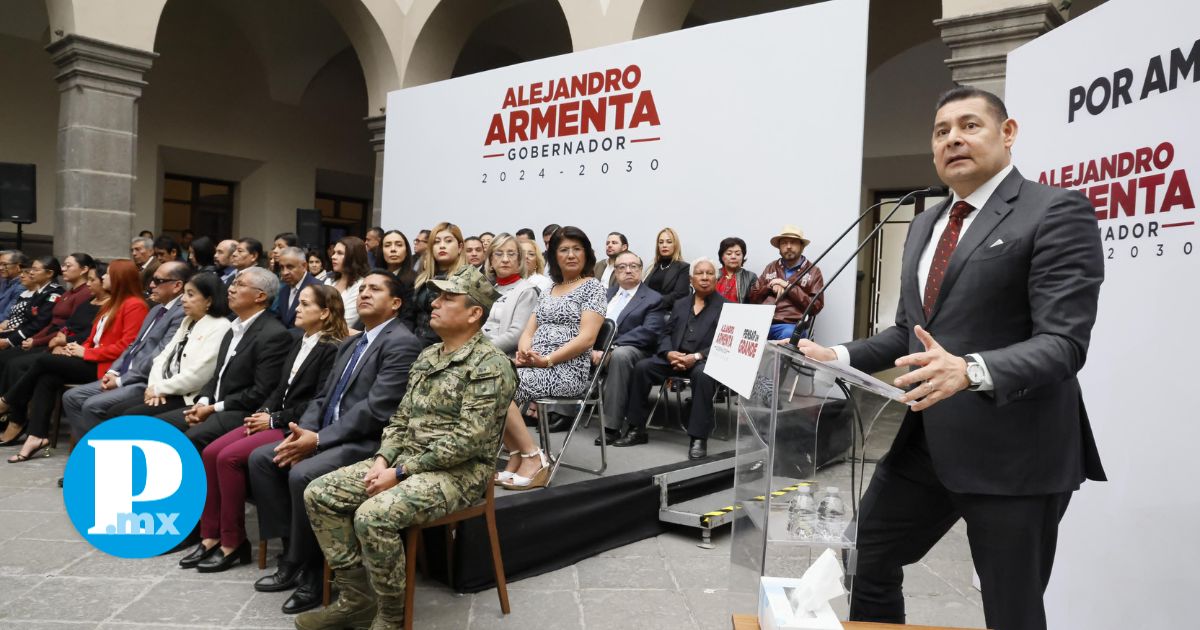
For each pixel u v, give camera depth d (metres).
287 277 5.62
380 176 9.30
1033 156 2.76
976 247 1.62
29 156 10.65
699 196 5.37
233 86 12.49
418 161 7.45
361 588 2.51
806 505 1.53
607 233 5.93
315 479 2.56
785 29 4.95
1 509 3.67
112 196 7.76
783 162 4.96
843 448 1.57
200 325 3.82
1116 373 2.30
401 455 2.63
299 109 13.34
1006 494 1.58
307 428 3.01
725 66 5.23
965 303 1.62
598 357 4.46
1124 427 2.26
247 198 13.02
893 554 1.83
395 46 9.09
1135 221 2.25
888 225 9.27
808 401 1.54
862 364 1.84
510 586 2.96
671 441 4.77
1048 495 1.59
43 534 3.36
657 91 5.60
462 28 9.23
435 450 2.45
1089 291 1.47
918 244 1.84
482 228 6.88
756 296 4.82
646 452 4.35
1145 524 2.17
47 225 10.82
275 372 3.45
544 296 3.93
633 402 4.62
